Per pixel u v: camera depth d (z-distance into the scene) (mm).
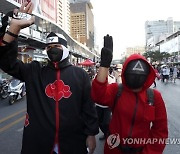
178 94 16953
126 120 2541
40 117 2596
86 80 2738
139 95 2523
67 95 2615
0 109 11570
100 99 2553
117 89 2600
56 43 2678
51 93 2621
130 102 2527
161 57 86375
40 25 32969
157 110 2590
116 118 2607
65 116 2586
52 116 2570
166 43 92750
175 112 10477
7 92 14273
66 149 2588
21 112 10742
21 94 13820
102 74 2451
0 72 17594
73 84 2648
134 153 2566
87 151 2840
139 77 2449
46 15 82812
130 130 2531
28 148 2609
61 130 2559
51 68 2701
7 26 2555
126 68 2498
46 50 2738
